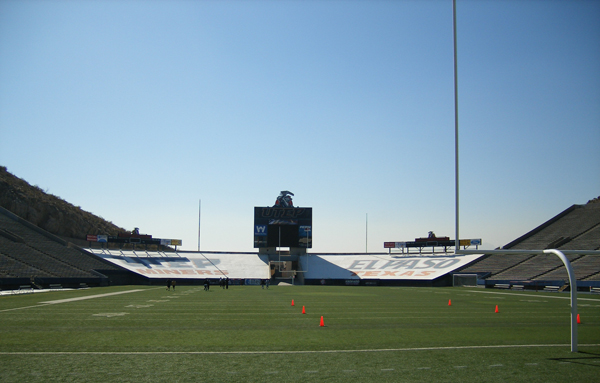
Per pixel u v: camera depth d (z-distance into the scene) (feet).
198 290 169.99
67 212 301.63
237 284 238.68
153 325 67.67
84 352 47.14
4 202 265.95
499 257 234.79
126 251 261.24
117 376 37.60
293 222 262.88
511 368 40.78
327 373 38.93
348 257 286.66
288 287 208.23
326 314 84.89
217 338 56.34
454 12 59.72
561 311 92.58
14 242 202.08
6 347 49.62
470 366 41.55
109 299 116.98
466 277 220.43
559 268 195.83
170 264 254.27
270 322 72.38
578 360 44.11
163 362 42.73
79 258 215.72
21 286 158.81
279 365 41.75
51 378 36.88
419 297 136.36
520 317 81.46
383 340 55.52
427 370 40.04
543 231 248.11
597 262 189.98
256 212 263.70
